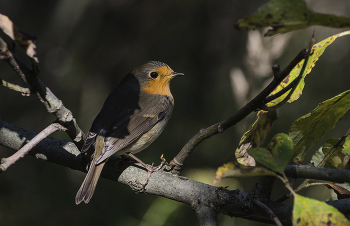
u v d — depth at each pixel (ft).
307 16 8.14
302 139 12.99
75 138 14.33
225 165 9.59
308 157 31.83
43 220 34.96
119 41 37.37
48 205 36.09
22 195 36.35
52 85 38.88
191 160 38.19
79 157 17.21
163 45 37.27
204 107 38.63
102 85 37.96
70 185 37.42
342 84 30.94
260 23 8.55
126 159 17.19
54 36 38.29
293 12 8.21
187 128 38.93
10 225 33.76
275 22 8.45
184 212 32.94
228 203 13.66
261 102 11.50
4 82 11.73
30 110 39.40
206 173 34.12
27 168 38.04
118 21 37.01
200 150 38.29
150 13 36.40
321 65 31.71
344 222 8.96
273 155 9.96
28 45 9.75
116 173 16.96
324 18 7.97
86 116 37.55
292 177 12.80
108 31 37.29
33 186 37.06
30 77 11.64
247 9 33.53
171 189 15.02
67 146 17.52
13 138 17.47
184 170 37.78
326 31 31.04
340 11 28.89
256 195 13.20
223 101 37.35
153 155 38.47
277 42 32.48
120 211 36.55
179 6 35.99
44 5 39.19
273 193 34.55
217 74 36.22
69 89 38.70
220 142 37.83
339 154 13.48
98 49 37.76
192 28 36.35
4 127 17.74
